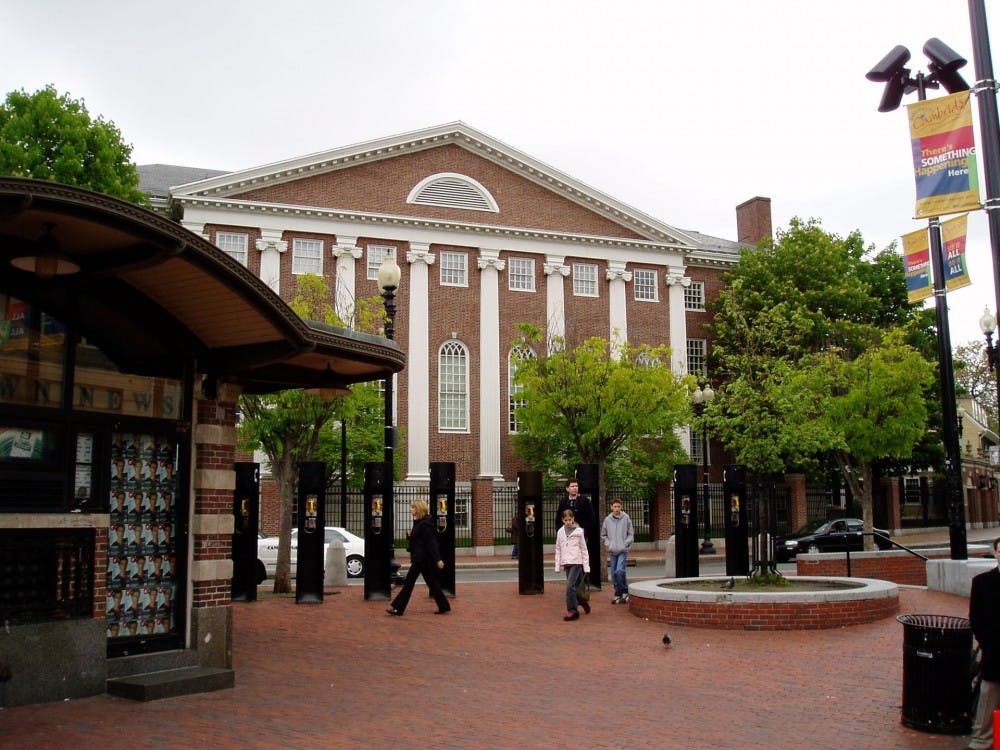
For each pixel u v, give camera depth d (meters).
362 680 9.94
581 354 29.72
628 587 16.12
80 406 9.30
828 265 44.84
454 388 41.06
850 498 45.00
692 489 19.12
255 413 18.98
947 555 21.33
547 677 10.15
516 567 30.55
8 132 28.16
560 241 43.38
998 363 11.45
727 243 52.81
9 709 8.41
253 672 10.34
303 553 16.77
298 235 38.75
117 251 8.82
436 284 41.03
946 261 16.81
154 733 7.61
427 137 40.81
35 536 8.80
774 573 16.50
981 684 7.43
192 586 10.20
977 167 11.59
